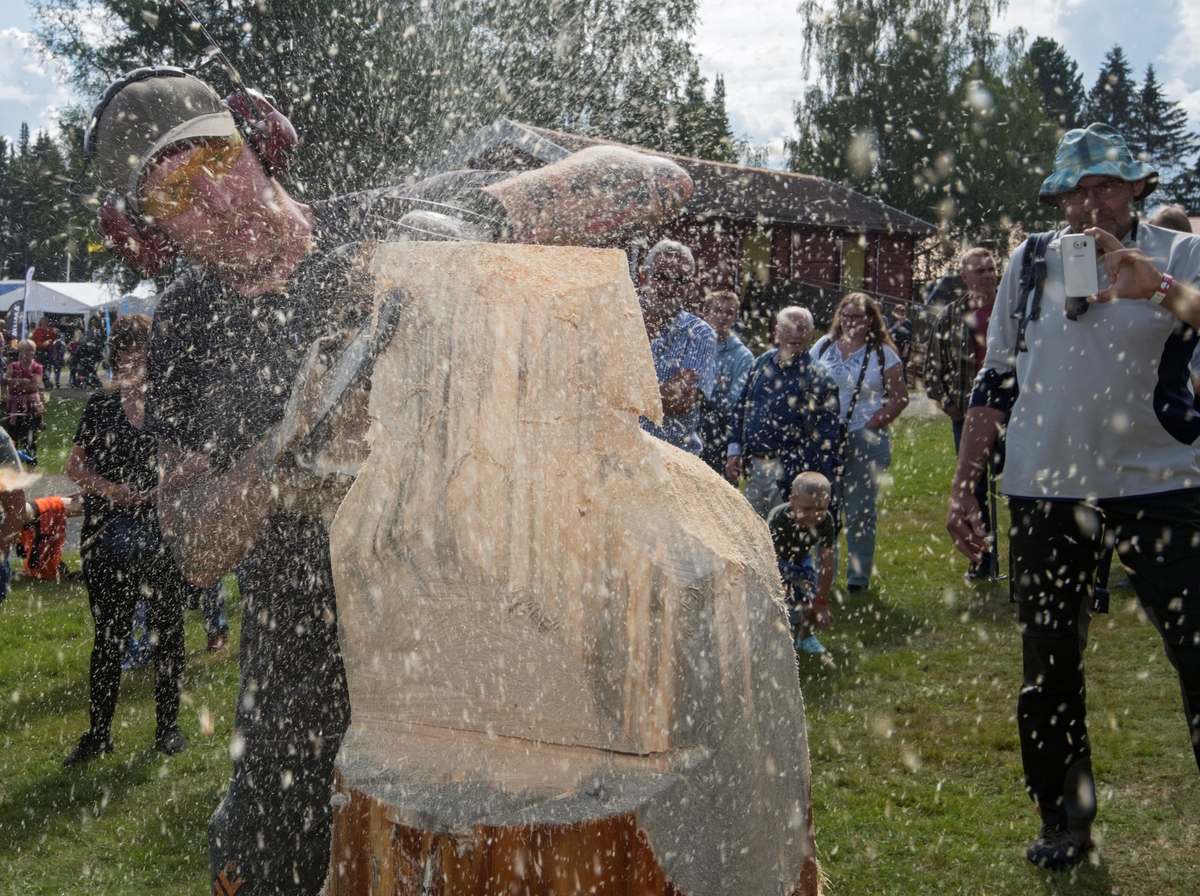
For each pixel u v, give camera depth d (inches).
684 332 162.2
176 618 151.3
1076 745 102.6
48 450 447.8
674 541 36.2
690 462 47.2
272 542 58.1
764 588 41.8
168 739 151.1
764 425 191.6
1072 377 94.3
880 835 113.8
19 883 112.6
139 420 143.7
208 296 58.4
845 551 255.6
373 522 39.3
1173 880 100.7
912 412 496.7
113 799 135.0
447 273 39.6
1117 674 156.9
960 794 123.0
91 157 54.2
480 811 35.4
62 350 791.7
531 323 37.4
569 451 36.8
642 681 35.8
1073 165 95.6
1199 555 89.6
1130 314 91.8
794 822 45.5
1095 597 138.6
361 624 40.0
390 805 36.6
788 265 568.4
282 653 60.4
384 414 39.9
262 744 61.1
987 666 167.6
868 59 914.1
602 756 36.7
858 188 864.9
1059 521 97.0
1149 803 116.6
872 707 152.0
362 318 45.9
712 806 37.3
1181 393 92.4
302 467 46.2
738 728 38.4
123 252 63.2
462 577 37.8
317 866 62.4
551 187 51.5
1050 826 105.7
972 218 837.8
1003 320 105.4
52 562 251.1
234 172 54.5
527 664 37.4
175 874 114.7
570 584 36.6
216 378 57.6
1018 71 960.9
